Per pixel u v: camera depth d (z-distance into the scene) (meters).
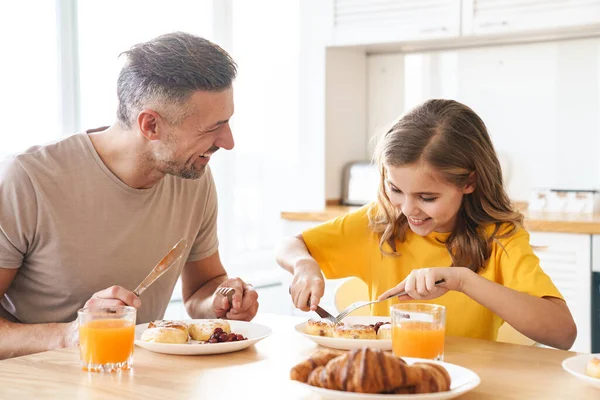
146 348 1.28
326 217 3.30
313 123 3.74
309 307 1.51
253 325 1.45
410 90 3.85
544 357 1.26
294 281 1.56
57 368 1.17
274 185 4.21
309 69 3.74
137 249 1.67
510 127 3.58
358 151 3.98
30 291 1.64
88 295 1.63
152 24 3.33
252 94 4.05
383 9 3.51
